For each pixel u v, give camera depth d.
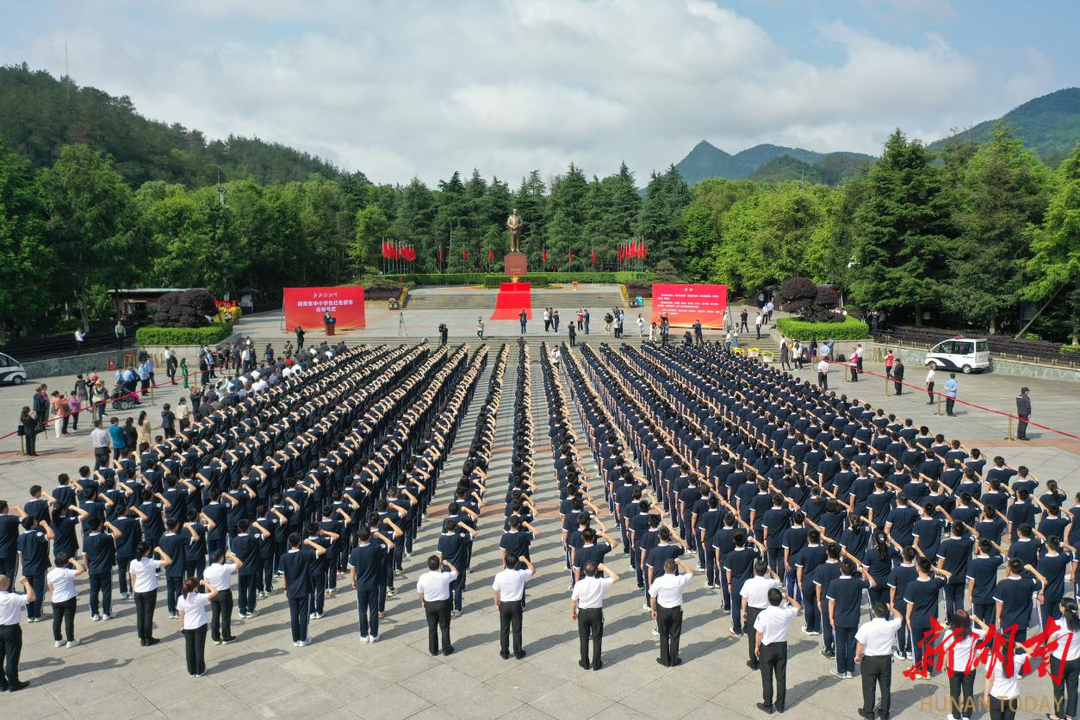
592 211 112.88
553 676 11.87
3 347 45.66
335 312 60.25
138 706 11.19
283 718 10.80
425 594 12.45
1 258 48.06
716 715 10.67
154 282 79.25
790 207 80.75
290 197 113.25
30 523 14.21
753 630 11.77
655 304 59.66
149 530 15.85
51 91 153.75
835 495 17.23
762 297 75.56
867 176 69.25
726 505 15.51
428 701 11.20
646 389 30.30
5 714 10.99
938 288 54.06
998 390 38.94
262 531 14.65
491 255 112.56
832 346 47.72
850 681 11.56
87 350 51.06
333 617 14.31
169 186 100.56
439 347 50.19
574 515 14.80
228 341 54.94
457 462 25.84
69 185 55.38
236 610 14.85
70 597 13.02
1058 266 46.16
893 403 35.97
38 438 30.77
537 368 48.12
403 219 117.00
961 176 61.47
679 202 117.62
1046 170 59.12
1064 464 24.45
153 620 13.81
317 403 27.59
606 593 15.19
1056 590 12.05
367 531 13.20
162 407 37.12
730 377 33.56
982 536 14.32
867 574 12.34
